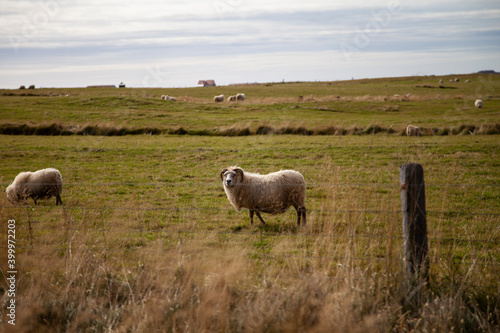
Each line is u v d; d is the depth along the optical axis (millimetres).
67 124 32719
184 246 5844
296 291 4762
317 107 46844
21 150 22953
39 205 12258
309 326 4336
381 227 6914
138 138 28406
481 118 36000
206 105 47875
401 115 41219
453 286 4949
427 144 22906
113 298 5281
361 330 4160
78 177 16688
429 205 11047
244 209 11492
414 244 4965
